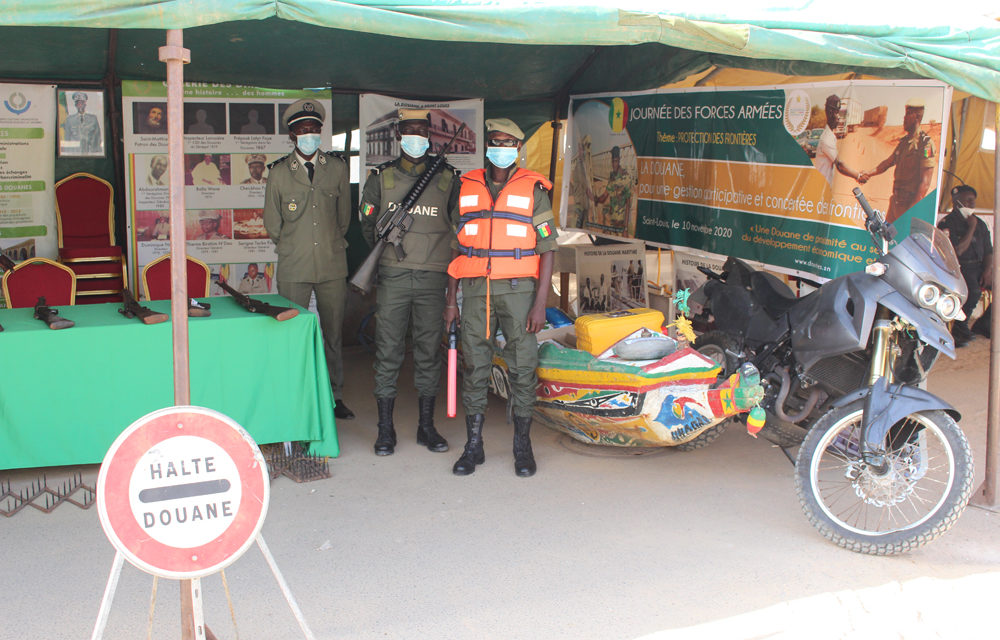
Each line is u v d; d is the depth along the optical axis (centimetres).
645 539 386
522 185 443
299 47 588
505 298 443
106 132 638
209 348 442
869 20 375
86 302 632
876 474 371
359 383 640
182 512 250
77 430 430
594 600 333
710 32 348
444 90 703
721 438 521
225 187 655
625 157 686
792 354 445
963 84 393
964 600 334
